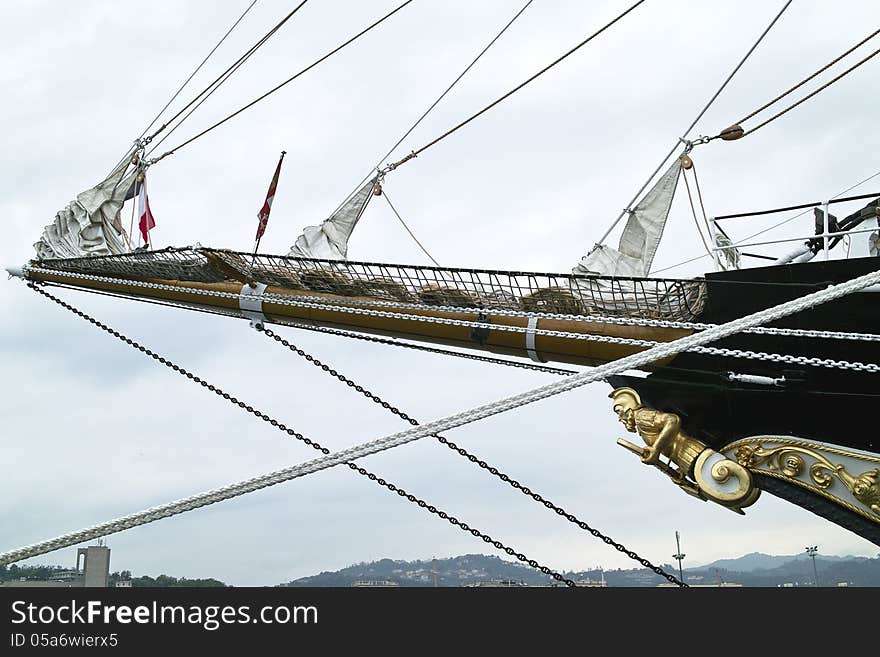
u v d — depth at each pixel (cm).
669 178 1040
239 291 1032
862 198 880
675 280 863
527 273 903
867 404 778
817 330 806
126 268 1077
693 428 840
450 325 948
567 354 911
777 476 802
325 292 988
